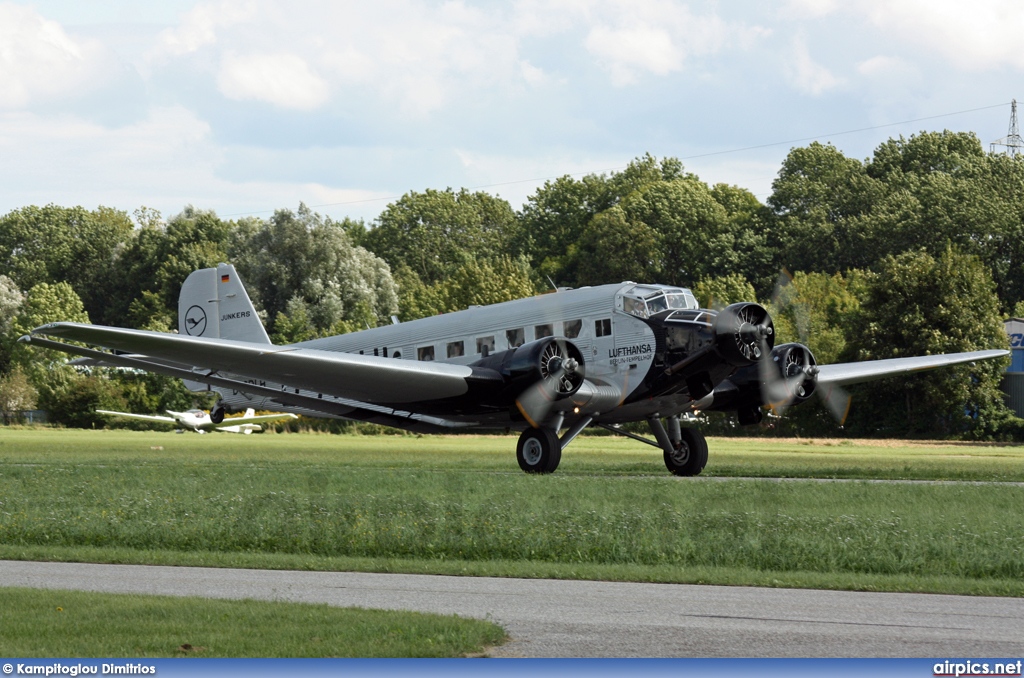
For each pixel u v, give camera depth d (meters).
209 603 24.81
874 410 161.25
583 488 53.34
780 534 35.25
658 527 36.84
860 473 68.56
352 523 38.91
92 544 37.31
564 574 29.83
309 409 78.56
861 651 20.70
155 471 69.62
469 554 34.09
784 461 89.06
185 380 83.25
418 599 26.30
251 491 53.31
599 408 67.31
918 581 28.61
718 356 63.12
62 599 25.22
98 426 189.88
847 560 31.38
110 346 61.66
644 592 27.33
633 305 66.69
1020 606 25.33
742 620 23.59
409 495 50.53
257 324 90.38
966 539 34.22
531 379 63.44
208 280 93.25
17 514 42.09
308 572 30.94
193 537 37.03
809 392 68.75
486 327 72.44
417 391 67.25
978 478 64.94
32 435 152.25
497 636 21.78
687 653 20.55
